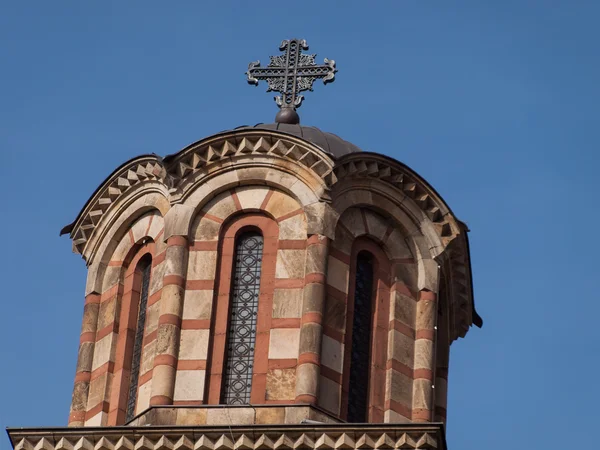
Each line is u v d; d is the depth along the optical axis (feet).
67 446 212.84
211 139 227.40
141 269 229.86
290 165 226.38
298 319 219.20
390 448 209.67
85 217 234.17
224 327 220.23
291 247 223.10
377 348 222.69
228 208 226.38
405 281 226.99
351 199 226.58
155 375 217.15
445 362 233.35
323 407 215.51
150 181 230.48
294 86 246.27
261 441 209.46
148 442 211.20
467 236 232.73
